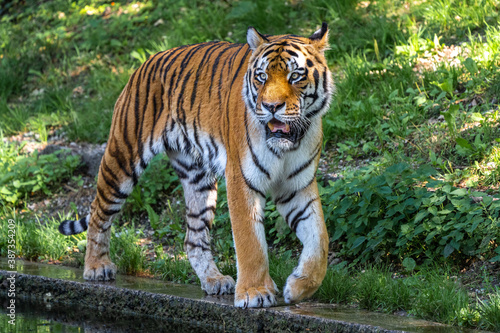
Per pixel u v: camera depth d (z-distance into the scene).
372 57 13.81
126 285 8.36
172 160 9.24
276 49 6.71
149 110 8.80
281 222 9.83
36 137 15.13
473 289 7.40
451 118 10.27
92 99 15.70
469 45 12.67
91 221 9.05
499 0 13.99
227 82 7.74
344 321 6.29
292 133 6.84
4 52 19.28
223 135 7.68
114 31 18.39
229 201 7.23
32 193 13.46
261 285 7.03
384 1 15.31
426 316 6.64
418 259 8.47
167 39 16.67
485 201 7.96
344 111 12.12
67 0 21.55
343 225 8.97
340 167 10.74
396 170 8.85
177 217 11.11
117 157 8.98
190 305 7.44
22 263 10.23
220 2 18.09
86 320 7.93
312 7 15.91
